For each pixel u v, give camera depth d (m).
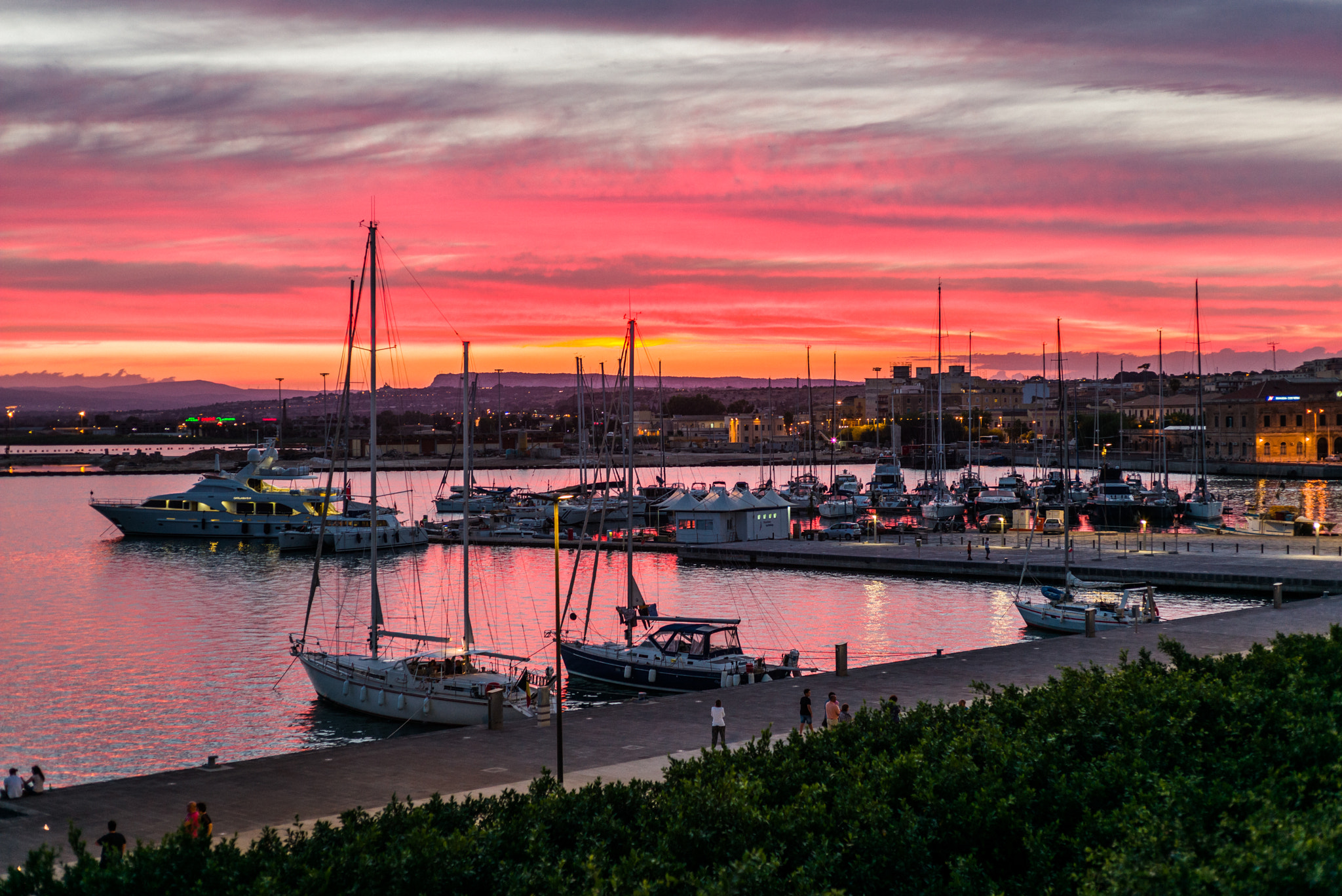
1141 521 124.69
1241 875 20.20
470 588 103.50
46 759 50.25
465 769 37.75
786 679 52.06
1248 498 182.62
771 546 118.31
